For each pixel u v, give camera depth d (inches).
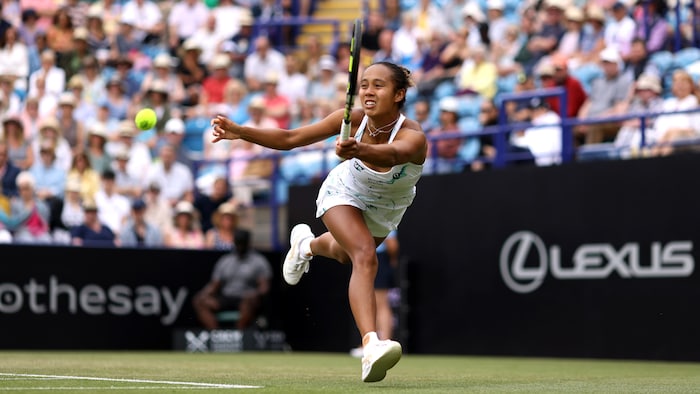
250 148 1659.7
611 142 1353.3
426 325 1307.8
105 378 700.0
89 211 1457.9
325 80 1803.6
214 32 1941.4
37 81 1739.7
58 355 1179.9
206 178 1633.9
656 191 1137.4
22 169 1512.1
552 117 1385.3
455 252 1288.1
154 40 1948.8
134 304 1400.1
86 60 1768.0
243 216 1579.7
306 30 2069.4
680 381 741.3
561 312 1201.4
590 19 1596.9
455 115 1491.1
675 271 1119.6
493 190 1262.3
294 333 1455.5
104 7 1966.0
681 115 1269.7
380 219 654.5
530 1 1764.3
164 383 645.3
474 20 1742.1
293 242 724.0
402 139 600.1
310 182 1487.5
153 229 1493.6
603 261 1173.1
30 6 1851.6
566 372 874.8
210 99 1817.2
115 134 1692.9
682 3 1530.5
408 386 647.1
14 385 615.2
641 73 1400.1
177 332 1378.0
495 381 724.7
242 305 1421.0
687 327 1107.3
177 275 1432.1
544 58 1631.4
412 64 1818.4
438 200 1306.6
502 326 1246.3
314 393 561.3
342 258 682.2
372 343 583.2
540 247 1221.1
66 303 1357.0
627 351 1149.7
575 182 1198.3
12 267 1326.3
